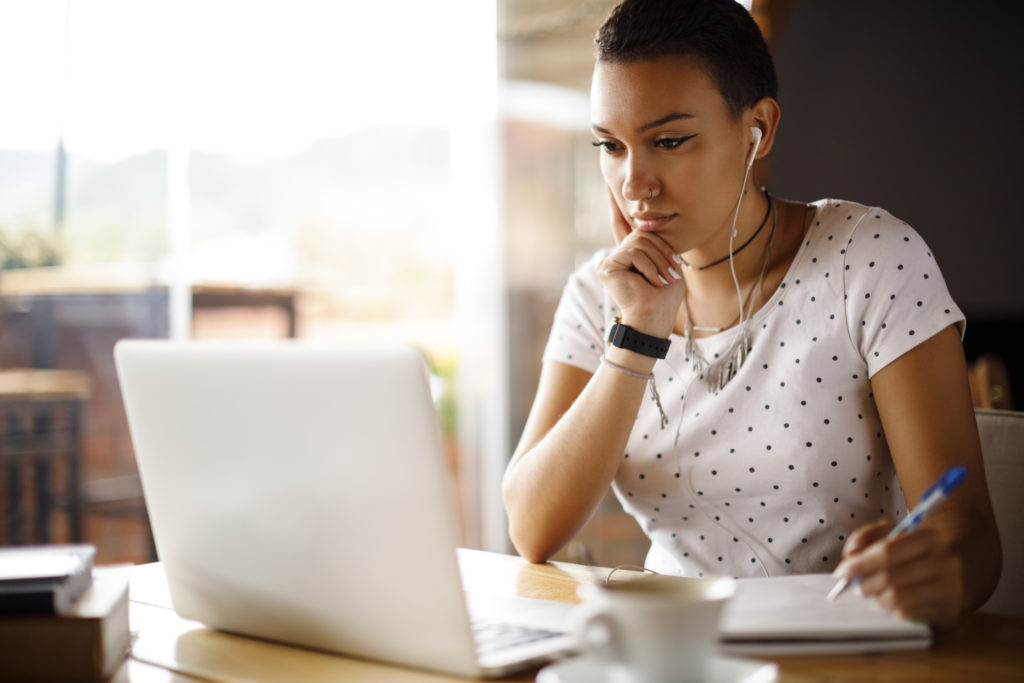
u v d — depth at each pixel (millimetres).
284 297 3975
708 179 1213
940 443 1153
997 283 3707
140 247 3605
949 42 3684
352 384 763
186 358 861
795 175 3846
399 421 750
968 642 843
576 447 1228
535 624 886
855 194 3807
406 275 4160
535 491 1239
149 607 1062
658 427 1372
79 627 792
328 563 821
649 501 1392
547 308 3996
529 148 3969
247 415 830
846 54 3766
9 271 3426
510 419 4066
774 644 798
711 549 1360
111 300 3574
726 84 1200
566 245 3939
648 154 1206
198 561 921
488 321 4105
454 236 4145
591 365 1450
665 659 624
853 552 866
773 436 1304
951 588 818
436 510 752
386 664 831
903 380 1197
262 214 3875
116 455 3598
